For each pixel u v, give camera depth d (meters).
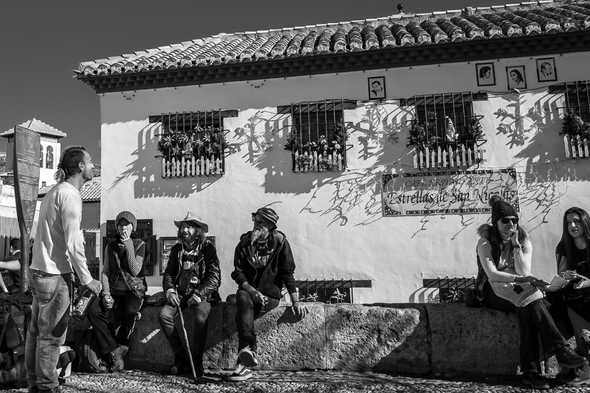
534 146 9.59
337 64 10.18
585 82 9.48
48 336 3.89
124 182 10.64
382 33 11.10
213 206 10.30
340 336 5.04
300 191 10.10
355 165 10.02
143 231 10.40
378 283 9.67
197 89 10.68
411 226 9.73
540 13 11.38
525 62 9.82
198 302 4.97
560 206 9.38
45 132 39.53
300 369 5.05
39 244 3.94
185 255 5.25
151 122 10.71
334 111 10.25
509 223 4.52
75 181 4.14
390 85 10.12
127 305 5.33
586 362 4.21
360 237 9.84
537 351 4.35
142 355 5.35
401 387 4.36
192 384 4.60
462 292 9.34
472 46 9.73
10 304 4.71
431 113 9.88
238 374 4.65
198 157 10.38
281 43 11.33
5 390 4.45
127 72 10.48
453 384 4.44
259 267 5.06
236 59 10.16
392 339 4.95
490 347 4.75
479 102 9.84
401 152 9.91
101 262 10.45
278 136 10.31
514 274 4.54
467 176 9.64
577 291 4.48
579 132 9.20
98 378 4.85
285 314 5.12
